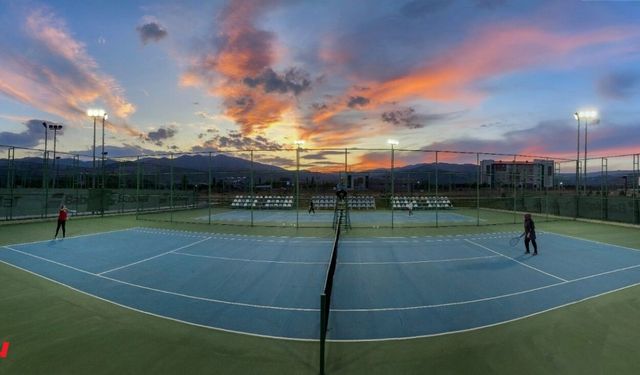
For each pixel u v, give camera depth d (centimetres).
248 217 3534
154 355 696
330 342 760
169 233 2358
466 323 864
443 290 1123
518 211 4228
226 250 1769
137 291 1098
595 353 713
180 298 1036
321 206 4678
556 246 1902
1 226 2631
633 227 2711
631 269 1394
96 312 920
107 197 3722
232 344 748
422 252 1728
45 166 3203
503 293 1094
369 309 957
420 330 823
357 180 3503
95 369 643
